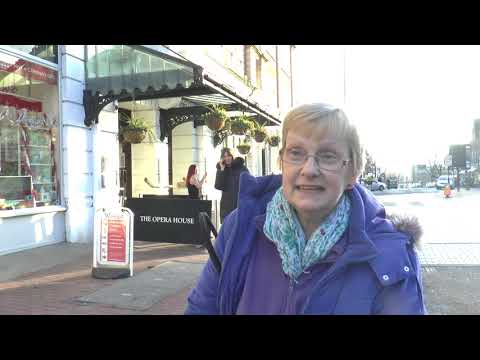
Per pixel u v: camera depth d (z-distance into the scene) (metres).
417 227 1.49
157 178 13.77
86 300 5.34
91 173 9.84
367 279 1.43
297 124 1.51
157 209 9.11
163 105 13.72
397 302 1.40
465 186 44.28
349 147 1.52
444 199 26.84
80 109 9.52
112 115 10.52
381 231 1.48
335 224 1.50
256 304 1.59
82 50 9.52
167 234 9.04
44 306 5.12
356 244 1.44
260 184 1.75
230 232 1.76
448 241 9.98
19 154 8.52
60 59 9.16
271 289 1.58
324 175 1.48
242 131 12.48
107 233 6.52
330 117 1.49
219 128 11.32
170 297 5.56
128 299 5.40
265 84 26.00
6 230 7.99
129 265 6.50
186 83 8.97
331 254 1.49
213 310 1.76
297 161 1.52
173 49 8.44
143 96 10.82
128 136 9.91
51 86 9.14
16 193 8.41
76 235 9.33
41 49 8.84
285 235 1.56
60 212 9.16
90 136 9.80
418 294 1.41
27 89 8.71
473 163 63.91
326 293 1.46
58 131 9.21
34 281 6.23
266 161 25.08
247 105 12.07
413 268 1.43
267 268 1.61
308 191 1.50
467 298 5.55
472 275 6.75
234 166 8.66
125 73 9.33
